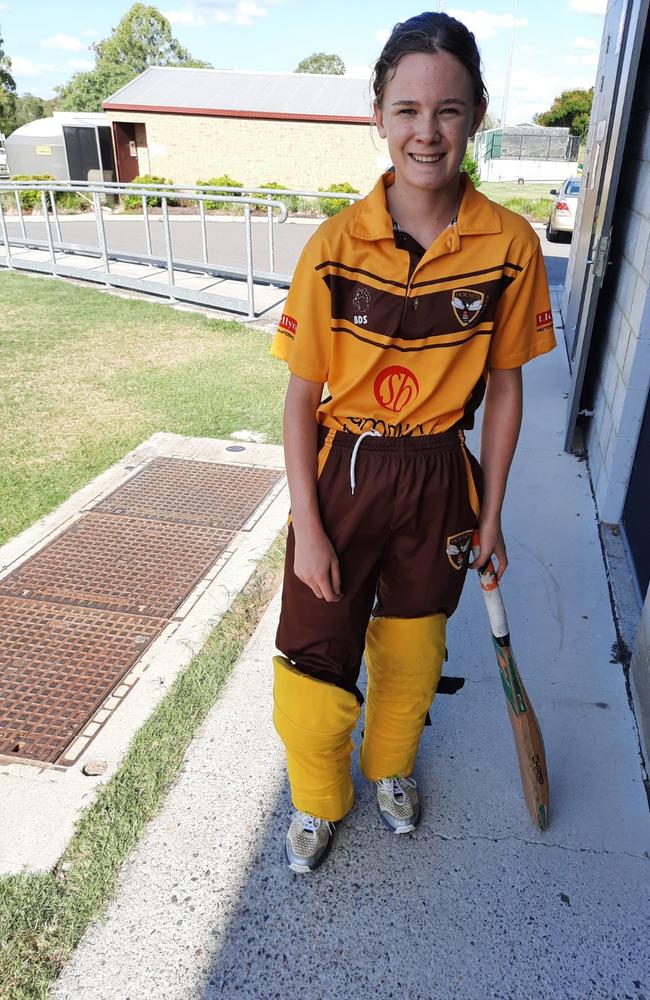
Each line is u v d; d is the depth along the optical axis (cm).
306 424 150
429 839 188
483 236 134
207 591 288
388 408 145
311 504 149
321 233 136
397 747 182
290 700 159
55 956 159
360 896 173
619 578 292
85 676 241
